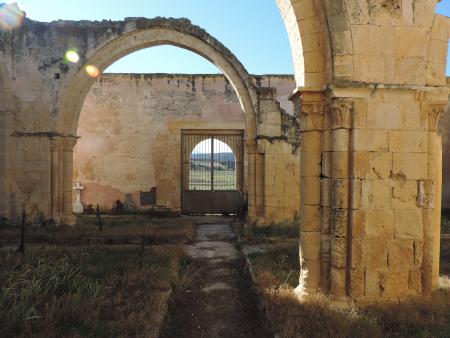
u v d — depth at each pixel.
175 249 8.87
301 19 5.48
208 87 16.86
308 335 4.30
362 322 4.55
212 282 7.34
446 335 4.31
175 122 16.81
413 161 5.22
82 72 11.87
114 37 11.84
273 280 6.34
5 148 11.53
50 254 7.94
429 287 5.27
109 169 16.88
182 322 5.50
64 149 12.09
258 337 4.91
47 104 11.68
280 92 17.52
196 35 12.13
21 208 11.63
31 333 4.33
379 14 5.13
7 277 6.02
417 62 5.21
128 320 4.74
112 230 10.98
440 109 5.26
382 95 5.17
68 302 5.09
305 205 5.59
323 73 5.47
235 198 17.20
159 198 16.84
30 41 11.67
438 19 5.24
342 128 5.16
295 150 12.32
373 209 5.18
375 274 5.18
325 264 5.46
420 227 5.23
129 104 16.86
